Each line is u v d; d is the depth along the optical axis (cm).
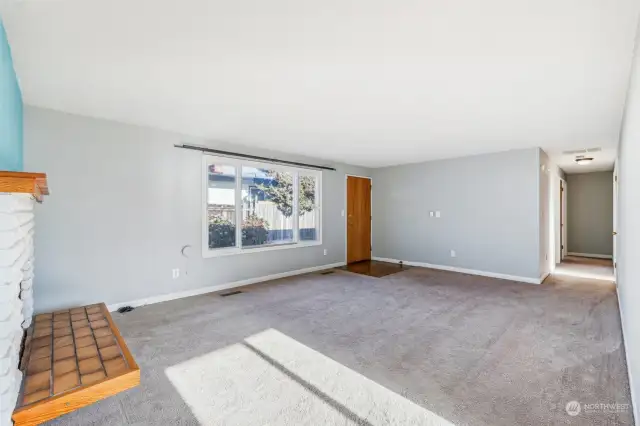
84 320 269
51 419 165
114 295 364
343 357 248
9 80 208
